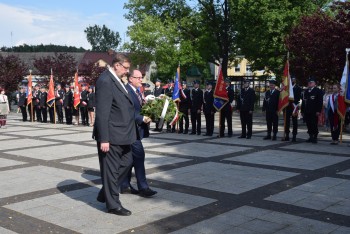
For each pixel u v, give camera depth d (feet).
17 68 105.70
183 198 20.70
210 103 47.03
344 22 56.54
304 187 22.59
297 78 63.21
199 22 104.58
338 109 39.06
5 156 33.83
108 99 17.60
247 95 43.96
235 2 91.66
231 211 18.43
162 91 54.13
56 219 17.69
